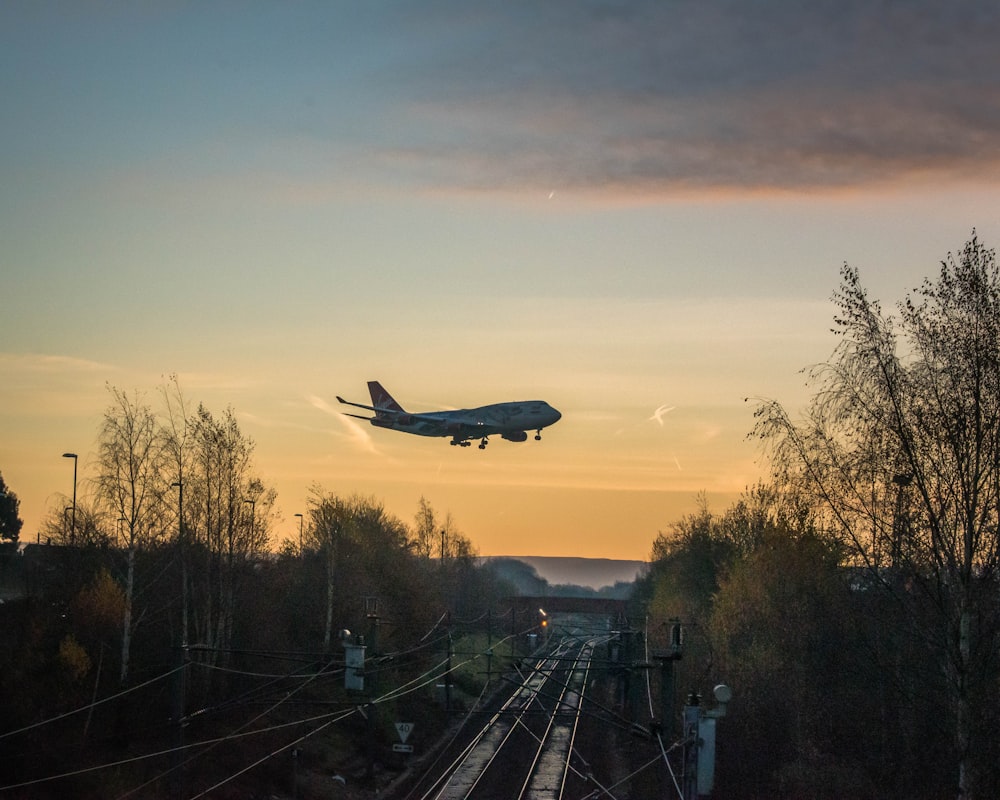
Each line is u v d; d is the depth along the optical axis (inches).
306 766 2164.1
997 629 1120.8
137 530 2119.8
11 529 4505.4
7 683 1792.6
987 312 1090.1
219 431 2496.3
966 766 1096.2
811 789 1673.2
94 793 1654.8
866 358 1134.4
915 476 1115.3
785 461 1194.6
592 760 2423.7
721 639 2190.0
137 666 2161.7
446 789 2087.8
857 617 1449.3
